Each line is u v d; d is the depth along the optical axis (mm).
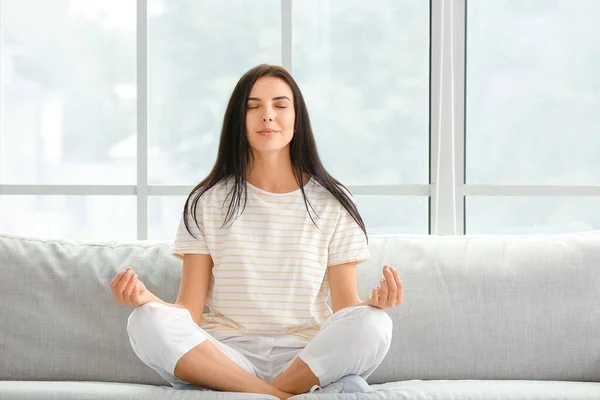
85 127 3961
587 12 3824
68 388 2539
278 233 2834
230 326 2764
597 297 2910
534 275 2945
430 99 3863
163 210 3941
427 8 3865
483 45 3852
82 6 3953
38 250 3045
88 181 3963
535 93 3846
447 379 2873
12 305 2934
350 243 2861
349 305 2783
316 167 2930
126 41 3941
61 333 2914
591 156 3834
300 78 3902
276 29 3896
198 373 2463
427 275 2980
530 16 3836
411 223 3881
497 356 2879
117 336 2912
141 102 3918
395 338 2896
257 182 2922
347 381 2469
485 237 3133
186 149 3941
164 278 2992
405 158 3891
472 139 3871
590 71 3830
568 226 3830
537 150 3852
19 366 2893
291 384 2508
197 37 3926
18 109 3979
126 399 2393
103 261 3043
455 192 3840
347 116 3895
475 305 2922
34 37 3963
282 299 2770
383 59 3885
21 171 3973
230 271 2785
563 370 2869
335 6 3891
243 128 2879
